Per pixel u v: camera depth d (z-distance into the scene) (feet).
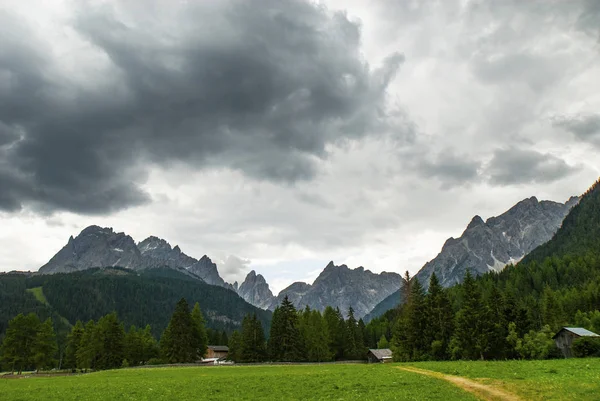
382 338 563.07
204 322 449.89
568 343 286.46
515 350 312.50
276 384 153.48
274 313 436.76
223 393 139.33
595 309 445.78
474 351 320.70
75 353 429.79
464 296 335.47
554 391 107.24
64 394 153.48
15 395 153.79
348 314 575.79
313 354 455.63
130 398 136.77
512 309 353.72
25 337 386.93
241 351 427.33
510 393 111.65
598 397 96.63
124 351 429.79
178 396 136.26
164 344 411.13
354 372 188.44
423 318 355.56
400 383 139.33
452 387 126.11
